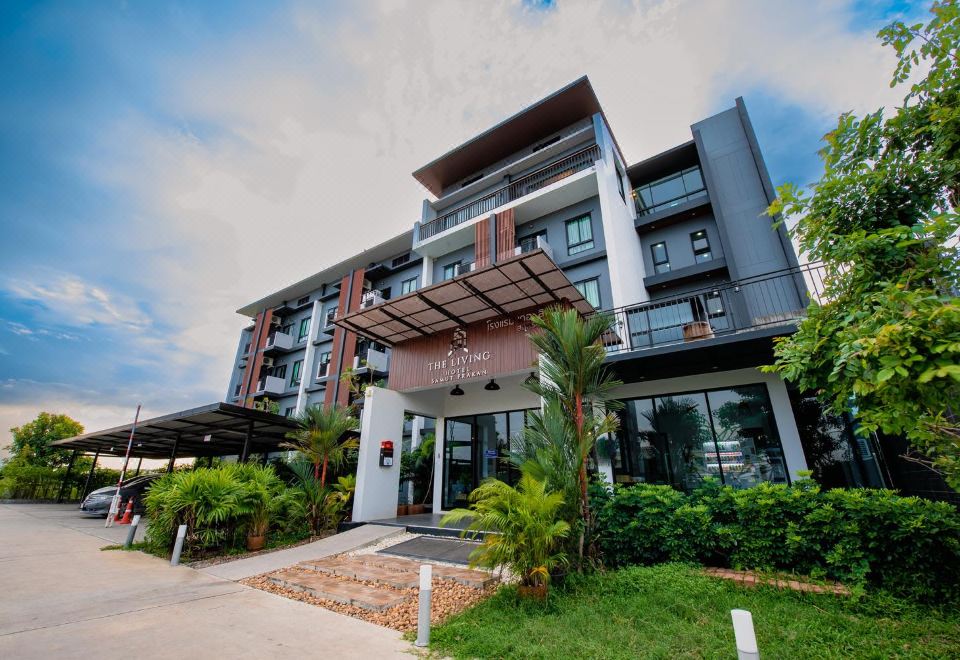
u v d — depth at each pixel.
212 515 7.43
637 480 8.42
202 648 3.56
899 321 2.25
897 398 2.51
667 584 4.61
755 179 13.14
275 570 6.47
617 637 3.49
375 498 10.07
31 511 16.00
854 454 7.44
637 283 13.12
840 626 3.61
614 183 13.84
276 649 3.56
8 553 7.72
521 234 15.76
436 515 11.07
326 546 7.84
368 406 10.48
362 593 5.11
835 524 4.58
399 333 11.02
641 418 8.80
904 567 4.13
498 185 17.73
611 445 8.65
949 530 4.04
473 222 16.08
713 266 12.36
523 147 18.20
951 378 2.25
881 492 4.76
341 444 10.91
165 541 7.89
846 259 3.30
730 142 13.91
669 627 3.63
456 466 11.81
